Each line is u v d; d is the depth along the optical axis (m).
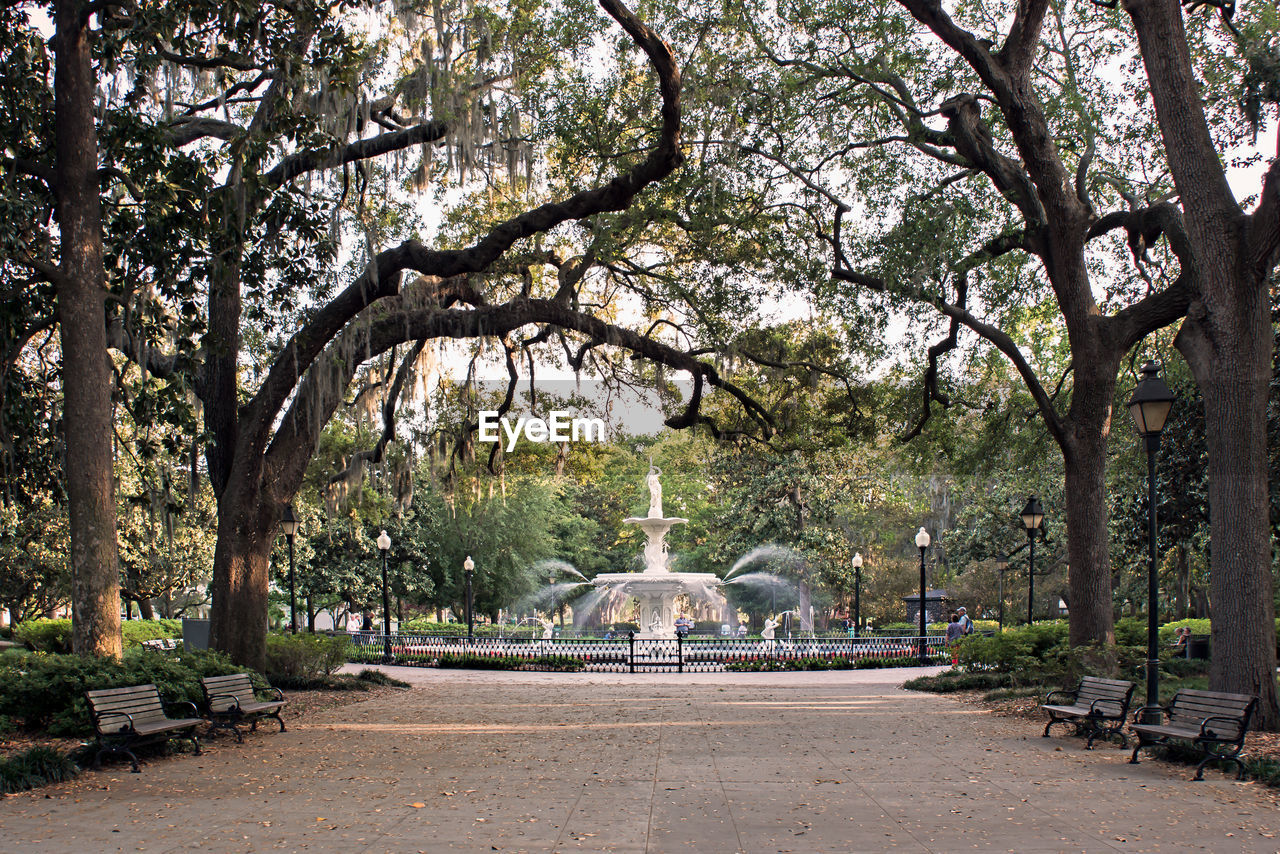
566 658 26.02
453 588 45.97
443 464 23.67
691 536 57.94
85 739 10.92
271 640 18.83
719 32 19.23
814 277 21.06
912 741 11.41
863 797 7.99
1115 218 17.36
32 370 19.06
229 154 14.94
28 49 13.68
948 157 19.39
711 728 12.80
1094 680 11.70
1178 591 34.31
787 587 46.12
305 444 17.12
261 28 14.27
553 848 6.28
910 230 17.98
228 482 16.94
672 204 20.62
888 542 51.84
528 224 16.64
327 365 16.47
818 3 19.83
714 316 22.06
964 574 44.69
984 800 7.84
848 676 23.73
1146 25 13.11
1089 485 16.03
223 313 17.45
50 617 33.91
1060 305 16.50
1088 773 9.13
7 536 25.31
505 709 15.33
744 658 26.64
